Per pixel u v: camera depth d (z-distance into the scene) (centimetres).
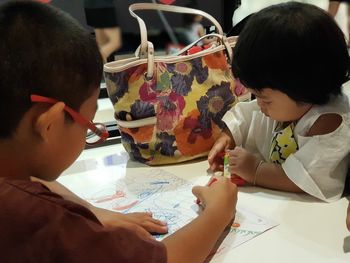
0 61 47
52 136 52
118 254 48
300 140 80
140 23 90
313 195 76
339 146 75
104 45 117
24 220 45
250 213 72
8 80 47
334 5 113
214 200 69
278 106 80
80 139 56
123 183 87
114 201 79
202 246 59
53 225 46
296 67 74
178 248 57
